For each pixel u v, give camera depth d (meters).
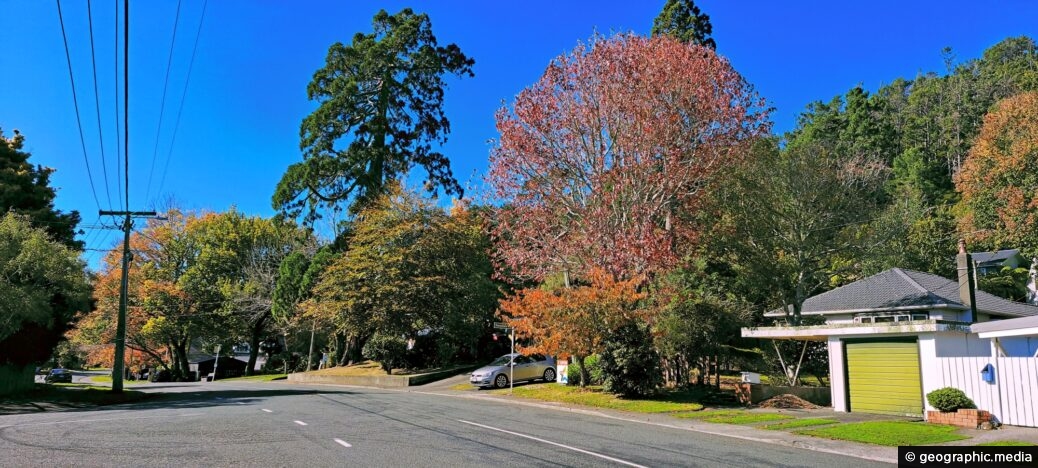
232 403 20.55
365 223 38.34
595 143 25.36
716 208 32.47
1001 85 75.38
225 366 67.94
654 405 20.31
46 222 29.02
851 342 19.64
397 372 39.34
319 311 39.00
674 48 25.45
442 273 37.88
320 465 8.82
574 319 22.28
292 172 41.47
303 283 41.84
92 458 9.24
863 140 69.56
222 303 51.22
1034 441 12.38
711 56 25.52
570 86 25.56
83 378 70.75
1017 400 14.67
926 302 25.55
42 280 22.77
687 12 39.09
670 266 25.17
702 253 33.25
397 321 36.28
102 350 55.44
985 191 36.94
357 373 39.22
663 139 24.27
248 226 53.88
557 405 22.05
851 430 14.16
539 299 22.98
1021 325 15.69
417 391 30.62
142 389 32.66
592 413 19.42
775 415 17.88
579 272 26.17
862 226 35.41
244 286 50.44
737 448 11.94
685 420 17.22
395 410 17.58
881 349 18.83
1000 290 39.47
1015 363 14.80
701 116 24.58
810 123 82.94
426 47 45.62
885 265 37.47
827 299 30.22
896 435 13.30
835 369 19.89
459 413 17.23
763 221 32.59
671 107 24.38
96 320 49.78
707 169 25.22
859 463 10.55
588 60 25.31
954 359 15.95
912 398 17.88
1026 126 36.06
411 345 41.50
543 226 26.12
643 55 24.81
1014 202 33.75
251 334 56.66
